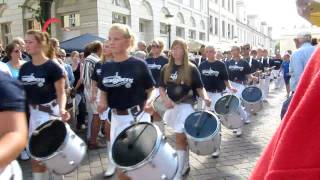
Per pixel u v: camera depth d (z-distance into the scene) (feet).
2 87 5.06
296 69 17.63
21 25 85.40
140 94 13.38
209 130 15.78
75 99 28.04
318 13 2.87
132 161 10.85
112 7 79.15
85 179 17.63
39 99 14.21
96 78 20.35
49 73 14.29
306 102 2.69
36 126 14.07
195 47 78.33
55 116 14.48
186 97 16.63
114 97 13.34
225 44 81.00
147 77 13.42
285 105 9.08
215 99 24.50
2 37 89.61
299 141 2.69
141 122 12.46
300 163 2.67
